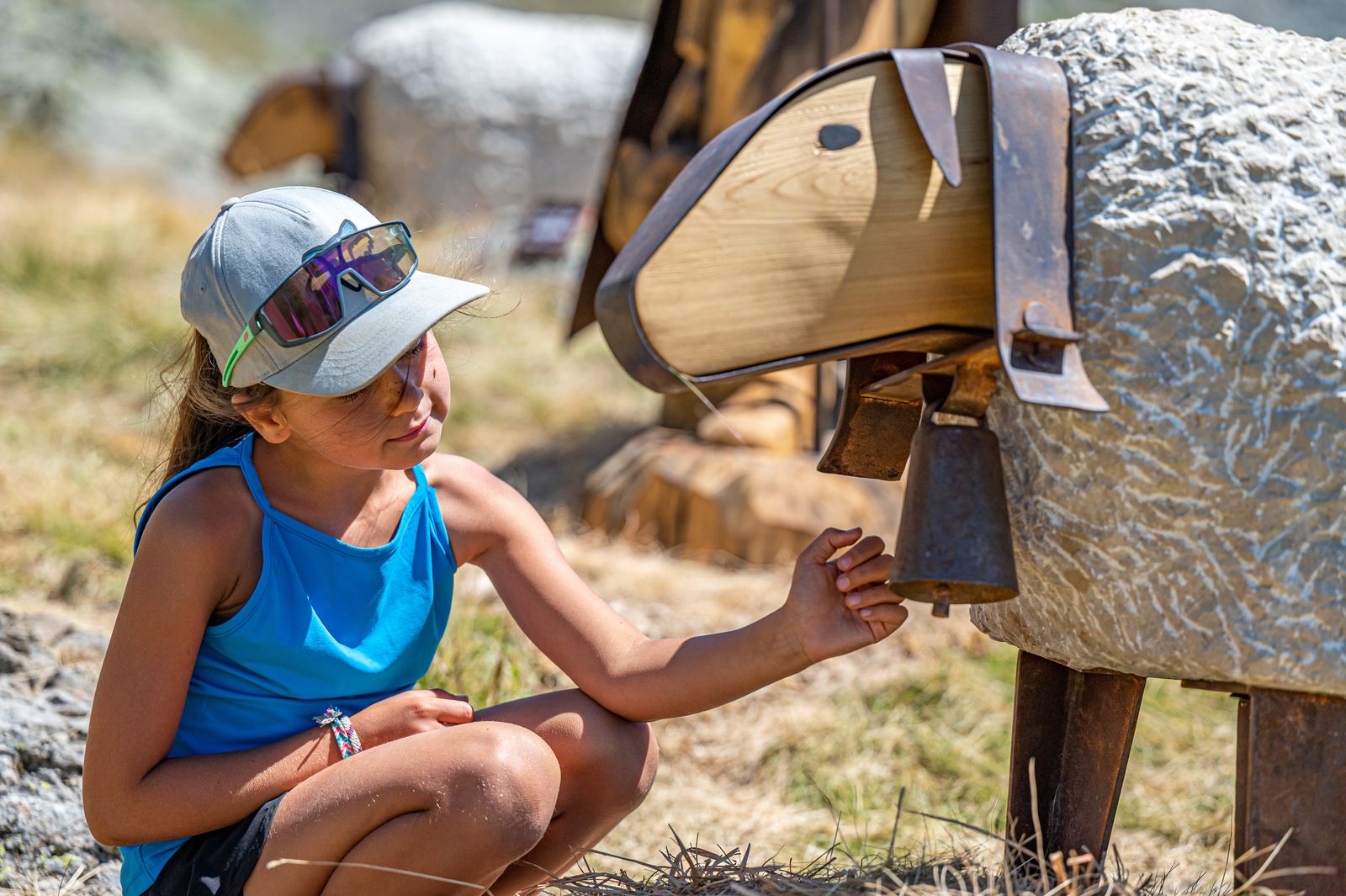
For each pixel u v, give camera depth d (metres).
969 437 1.81
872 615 2.03
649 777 2.25
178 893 2.02
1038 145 1.76
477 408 6.63
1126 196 1.75
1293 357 1.71
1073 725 2.10
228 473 2.08
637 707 2.19
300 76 9.68
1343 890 1.80
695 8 4.88
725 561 4.79
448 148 9.67
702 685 2.13
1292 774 1.82
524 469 5.96
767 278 1.74
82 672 3.13
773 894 2.07
